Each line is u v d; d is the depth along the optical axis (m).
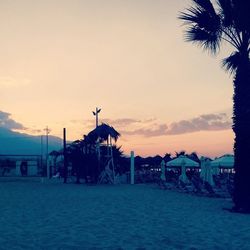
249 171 13.05
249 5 12.91
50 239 7.90
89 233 8.61
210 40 14.13
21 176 36.94
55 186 28.22
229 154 24.50
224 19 13.77
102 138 33.91
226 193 20.69
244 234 8.55
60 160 52.09
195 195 20.45
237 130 13.53
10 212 12.43
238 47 13.83
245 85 13.48
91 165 33.56
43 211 12.70
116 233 8.62
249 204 12.86
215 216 11.70
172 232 8.78
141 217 11.32
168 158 45.19
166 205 14.89
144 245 7.34
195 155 40.78
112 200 16.73
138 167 45.22
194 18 13.99
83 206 14.26
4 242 7.58
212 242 7.64
